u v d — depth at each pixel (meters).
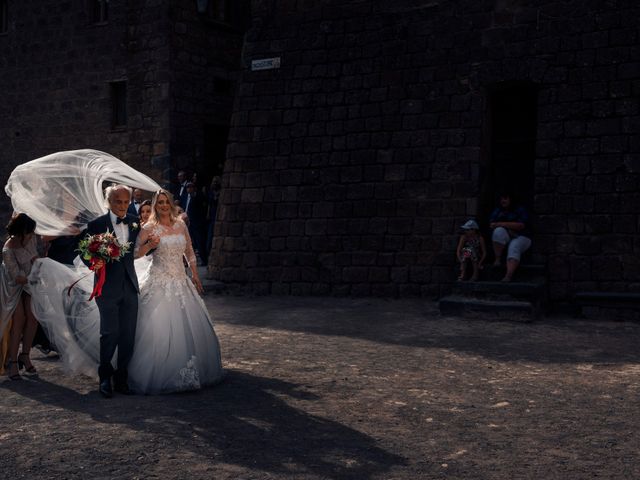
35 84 19.12
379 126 12.36
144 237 6.16
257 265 13.11
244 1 19.11
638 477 4.21
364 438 4.92
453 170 11.78
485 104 11.75
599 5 10.89
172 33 17.25
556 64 11.14
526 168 12.16
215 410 5.58
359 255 12.36
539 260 11.05
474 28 11.74
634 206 10.54
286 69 13.13
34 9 19.06
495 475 4.23
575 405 5.80
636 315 10.16
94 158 6.88
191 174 17.73
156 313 6.15
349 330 9.39
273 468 4.32
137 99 17.66
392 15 12.37
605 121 10.79
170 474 4.21
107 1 18.23
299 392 6.18
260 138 13.27
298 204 12.88
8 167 19.61
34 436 4.90
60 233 6.74
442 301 10.41
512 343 8.52
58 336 6.61
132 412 5.50
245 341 8.62
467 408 5.71
